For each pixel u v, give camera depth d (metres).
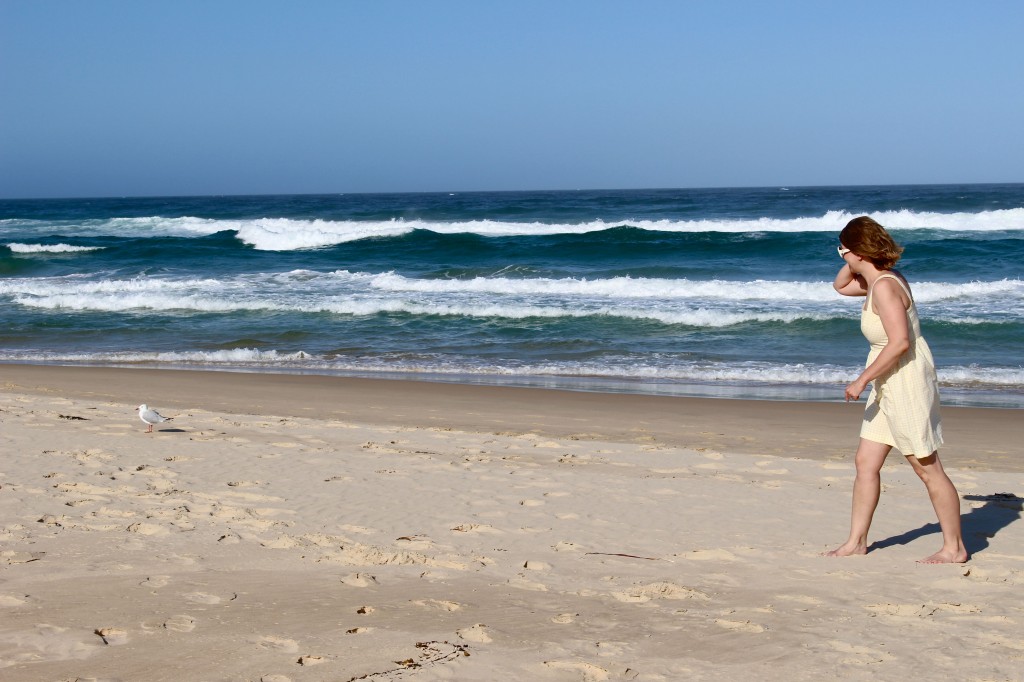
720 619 3.86
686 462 7.79
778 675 3.23
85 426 8.95
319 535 5.14
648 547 5.02
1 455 7.35
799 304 21.52
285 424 9.48
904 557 4.79
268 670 3.24
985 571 4.49
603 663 3.34
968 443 9.32
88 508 5.69
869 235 4.42
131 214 74.56
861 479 4.82
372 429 9.30
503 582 4.38
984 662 3.33
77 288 25.31
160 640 3.53
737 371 14.54
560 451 8.26
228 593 4.13
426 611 3.94
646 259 31.22
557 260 31.56
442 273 28.27
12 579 4.25
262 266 31.50
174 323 20.27
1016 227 36.78
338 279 27.36
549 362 15.48
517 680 3.18
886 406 4.64
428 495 6.27
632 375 14.34
